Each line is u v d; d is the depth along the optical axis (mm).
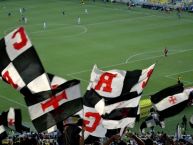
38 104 12367
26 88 12273
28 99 12344
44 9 115875
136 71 13805
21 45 12195
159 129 45969
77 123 13586
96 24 101375
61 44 84250
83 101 13562
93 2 126188
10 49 12211
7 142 24766
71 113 12375
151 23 103000
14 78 12273
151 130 41875
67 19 105812
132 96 13766
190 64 73000
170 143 18938
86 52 79062
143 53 79125
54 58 75250
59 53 78188
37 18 106062
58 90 12305
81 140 12508
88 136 13664
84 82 63438
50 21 103438
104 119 13539
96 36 90500
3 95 56781
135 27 99000
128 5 122500
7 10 113812
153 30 96125
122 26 99812
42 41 86312
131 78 13766
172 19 107625
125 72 13820
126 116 13742
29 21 102938
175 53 79250
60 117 12352
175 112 15781
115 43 85312
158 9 120125
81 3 123312
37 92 12297
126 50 80812
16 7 117375
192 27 99625
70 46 82875
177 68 70625
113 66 71875
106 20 105562
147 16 110750
